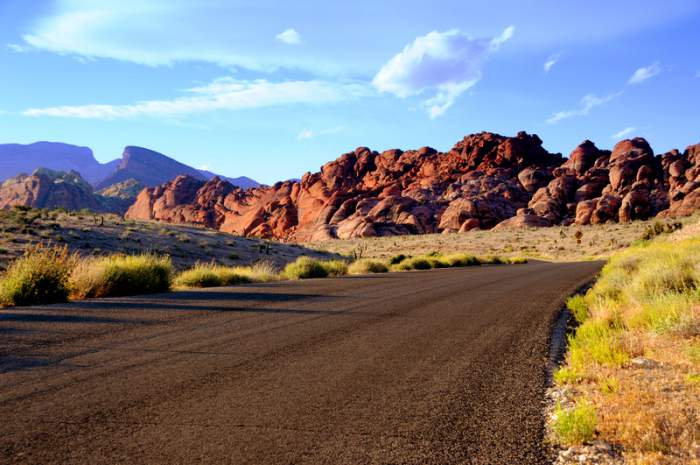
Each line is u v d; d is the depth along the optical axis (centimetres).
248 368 478
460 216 10456
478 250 5991
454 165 14025
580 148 12169
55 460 275
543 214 10181
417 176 14462
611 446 303
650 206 9169
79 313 792
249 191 19512
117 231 3250
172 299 1005
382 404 380
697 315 609
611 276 1220
